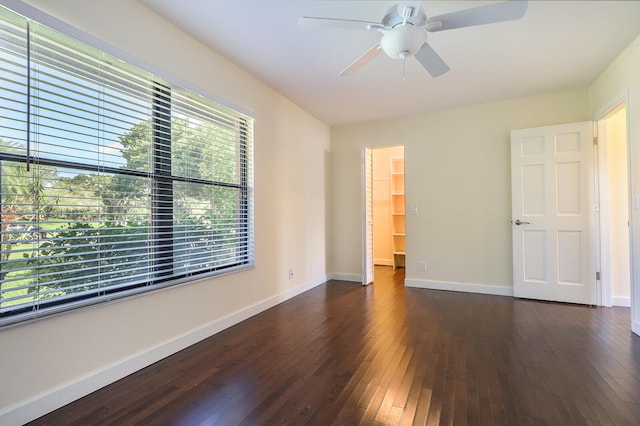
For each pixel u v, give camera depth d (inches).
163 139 90.1
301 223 161.6
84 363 69.2
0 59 58.4
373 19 88.6
